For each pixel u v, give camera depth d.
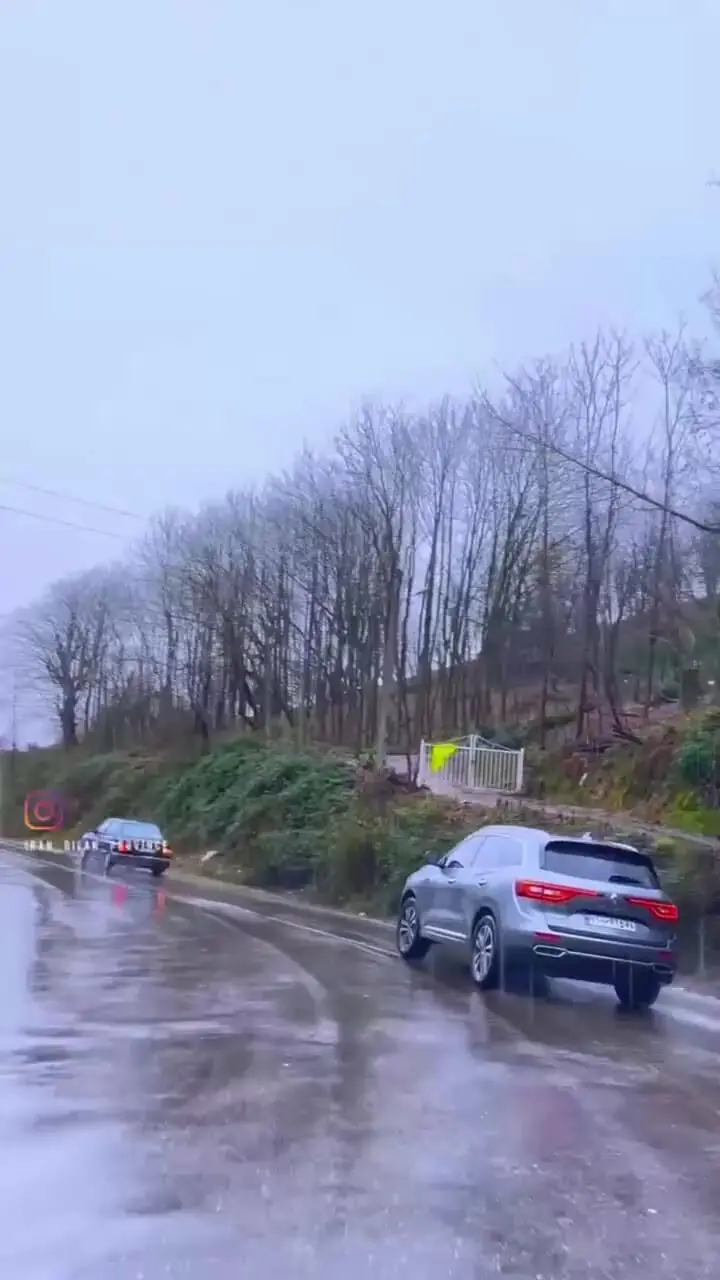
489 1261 5.79
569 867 14.61
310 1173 7.04
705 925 17.39
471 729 45.09
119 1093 8.79
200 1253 5.76
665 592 34.56
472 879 15.60
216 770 50.09
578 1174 7.22
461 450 49.03
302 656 53.75
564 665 46.31
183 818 50.78
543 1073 10.02
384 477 49.41
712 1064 10.85
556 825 25.48
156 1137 7.68
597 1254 5.92
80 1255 5.70
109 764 66.38
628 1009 14.25
